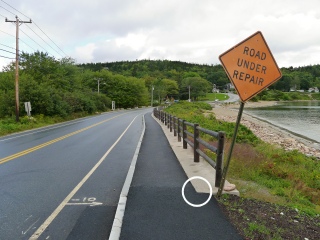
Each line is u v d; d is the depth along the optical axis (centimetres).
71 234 402
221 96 17438
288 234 396
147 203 505
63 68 6788
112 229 397
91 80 9519
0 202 544
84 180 705
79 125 2994
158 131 1994
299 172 1054
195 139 841
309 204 653
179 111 4800
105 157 1036
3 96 3538
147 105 12606
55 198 565
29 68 5738
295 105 12400
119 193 595
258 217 449
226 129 2164
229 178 715
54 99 3891
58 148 1293
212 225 413
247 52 494
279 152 1495
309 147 2288
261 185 729
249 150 1189
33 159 1012
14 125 2622
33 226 431
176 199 525
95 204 528
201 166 787
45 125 3128
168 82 15862
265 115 6475
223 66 494
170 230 397
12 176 755
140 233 389
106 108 7506
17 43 2938
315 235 401
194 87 15525
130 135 1850
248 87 493
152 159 936
